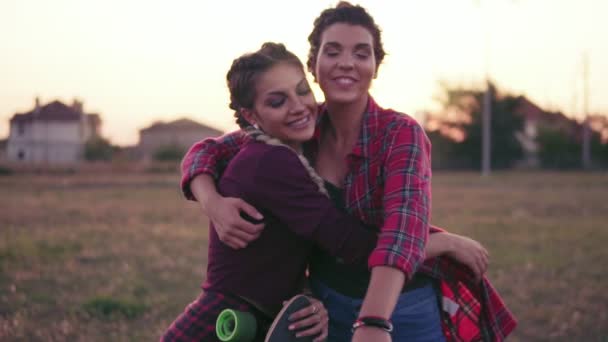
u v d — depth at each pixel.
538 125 61.62
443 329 2.85
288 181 2.44
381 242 2.28
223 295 2.53
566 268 8.87
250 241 2.48
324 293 2.79
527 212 17.12
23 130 59.56
